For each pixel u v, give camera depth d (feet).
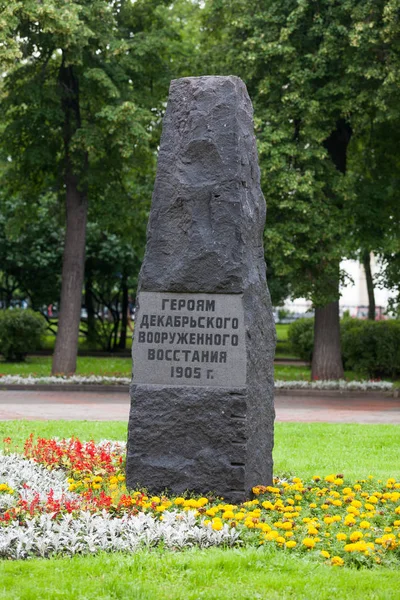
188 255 26.37
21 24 67.51
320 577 18.35
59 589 17.29
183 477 25.79
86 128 68.39
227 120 26.73
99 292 118.42
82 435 41.42
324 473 32.71
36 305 110.73
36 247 102.94
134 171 76.02
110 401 62.08
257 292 26.96
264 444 27.32
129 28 76.84
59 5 63.41
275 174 65.82
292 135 67.46
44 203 94.22
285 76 67.97
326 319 75.56
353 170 79.77
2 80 67.10
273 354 28.12
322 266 69.00
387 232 74.13
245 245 26.53
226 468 25.57
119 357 105.29
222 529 21.12
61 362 74.64
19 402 60.34
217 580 18.07
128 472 26.25
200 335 26.27
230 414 25.73
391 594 17.52
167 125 27.27
